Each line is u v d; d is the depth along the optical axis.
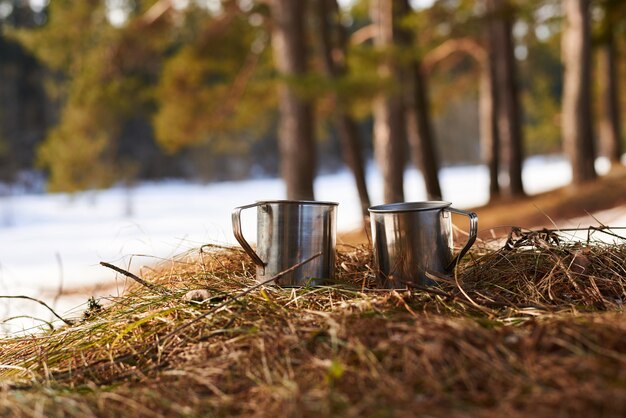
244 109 15.80
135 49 14.80
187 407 1.46
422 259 2.11
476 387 1.38
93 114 18.19
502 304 1.92
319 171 53.03
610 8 13.05
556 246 2.38
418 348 1.51
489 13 12.18
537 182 29.56
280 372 1.55
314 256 2.09
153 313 2.00
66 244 15.34
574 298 2.06
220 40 14.51
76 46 16.12
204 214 25.88
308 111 10.69
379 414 1.27
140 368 1.75
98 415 1.48
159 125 15.33
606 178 11.70
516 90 13.90
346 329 1.65
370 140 49.09
